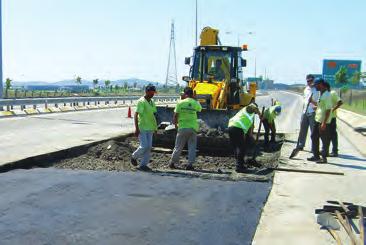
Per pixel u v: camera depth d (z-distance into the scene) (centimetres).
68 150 1198
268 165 1124
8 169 988
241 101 1672
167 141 1406
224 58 1634
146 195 791
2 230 599
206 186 870
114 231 602
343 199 752
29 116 2384
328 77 5822
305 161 1124
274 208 698
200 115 1455
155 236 584
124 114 2791
